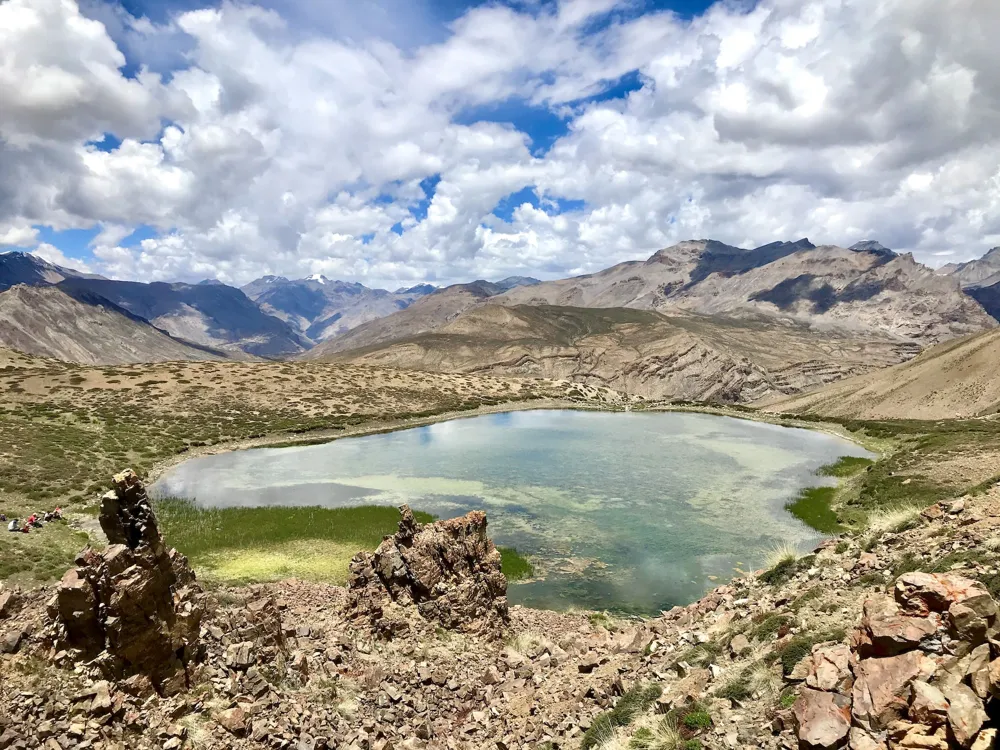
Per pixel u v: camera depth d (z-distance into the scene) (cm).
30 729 1075
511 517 5434
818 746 857
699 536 4856
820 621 1316
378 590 2448
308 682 1658
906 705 815
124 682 1254
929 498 4747
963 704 748
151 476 7188
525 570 4119
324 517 5250
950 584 923
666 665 1539
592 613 3312
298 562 4097
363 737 1448
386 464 8006
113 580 1310
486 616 2544
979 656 802
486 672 2052
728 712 1104
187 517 5234
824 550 1959
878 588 1372
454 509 5700
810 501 5819
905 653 882
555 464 7900
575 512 5591
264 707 1417
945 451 5872
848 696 917
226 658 1513
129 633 1296
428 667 2045
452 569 2603
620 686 1522
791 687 1073
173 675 1359
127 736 1162
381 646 2159
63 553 3669
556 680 1830
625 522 5256
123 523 1412
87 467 6688
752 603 1778
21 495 5303
